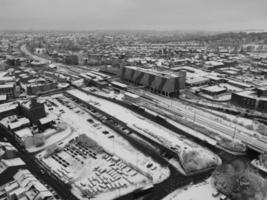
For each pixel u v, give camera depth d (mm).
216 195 94188
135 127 149000
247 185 93812
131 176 107062
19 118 156750
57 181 103750
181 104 195625
